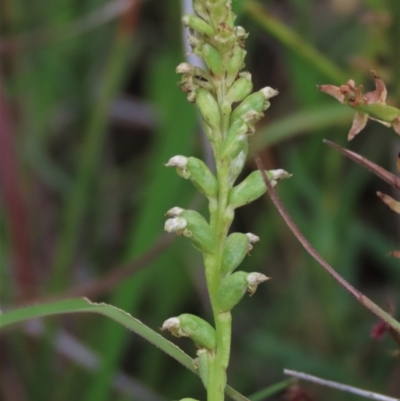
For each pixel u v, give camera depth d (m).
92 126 0.41
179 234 0.18
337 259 0.40
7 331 0.39
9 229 0.43
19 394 0.41
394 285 0.44
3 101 0.43
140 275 0.35
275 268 0.46
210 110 0.18
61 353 0.41
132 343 0.46
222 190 0.18
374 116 0.18
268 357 0.40
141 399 0.39
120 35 0.41
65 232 0.41
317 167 0.42
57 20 0.50
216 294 0.18
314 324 0.40
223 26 0.17
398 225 0.46
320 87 0.18
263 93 0.18
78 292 0.30
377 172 0.18
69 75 0.51
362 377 0.37
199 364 0.18
